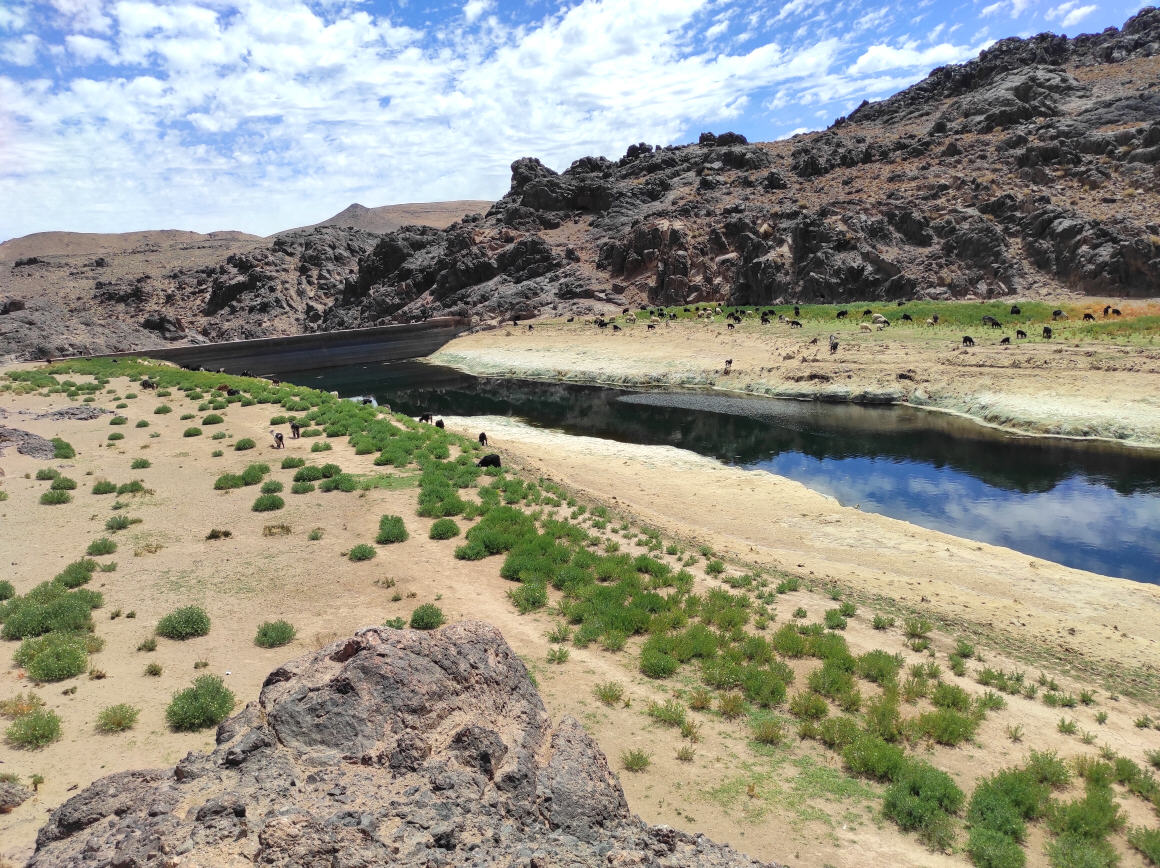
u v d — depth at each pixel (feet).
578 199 487.20
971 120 385.91
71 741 35.73
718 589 61.82
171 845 19.04
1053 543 86.07
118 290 565.53
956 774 37.35
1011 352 178.91
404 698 26.53
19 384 204.85
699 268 359.25
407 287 445.78
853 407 172.14
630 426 169.17
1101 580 71.51
